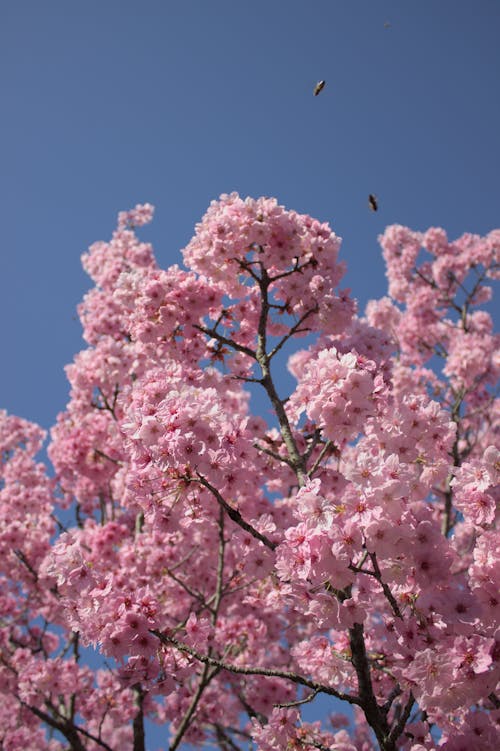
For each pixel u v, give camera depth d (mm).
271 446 6633
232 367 7051
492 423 12906
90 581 4715
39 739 9969
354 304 6754
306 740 5051
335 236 6656
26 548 10375
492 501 4410
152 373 5590
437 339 14891
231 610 9859
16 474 11305
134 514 10750
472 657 3889
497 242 15219
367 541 3924
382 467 4020
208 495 5281
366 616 4195
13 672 9430
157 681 4891
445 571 4168
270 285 7109
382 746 4488
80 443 10430
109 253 13242
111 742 11883
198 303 6594
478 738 4297
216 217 6430
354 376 4703
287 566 4047
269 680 8516
